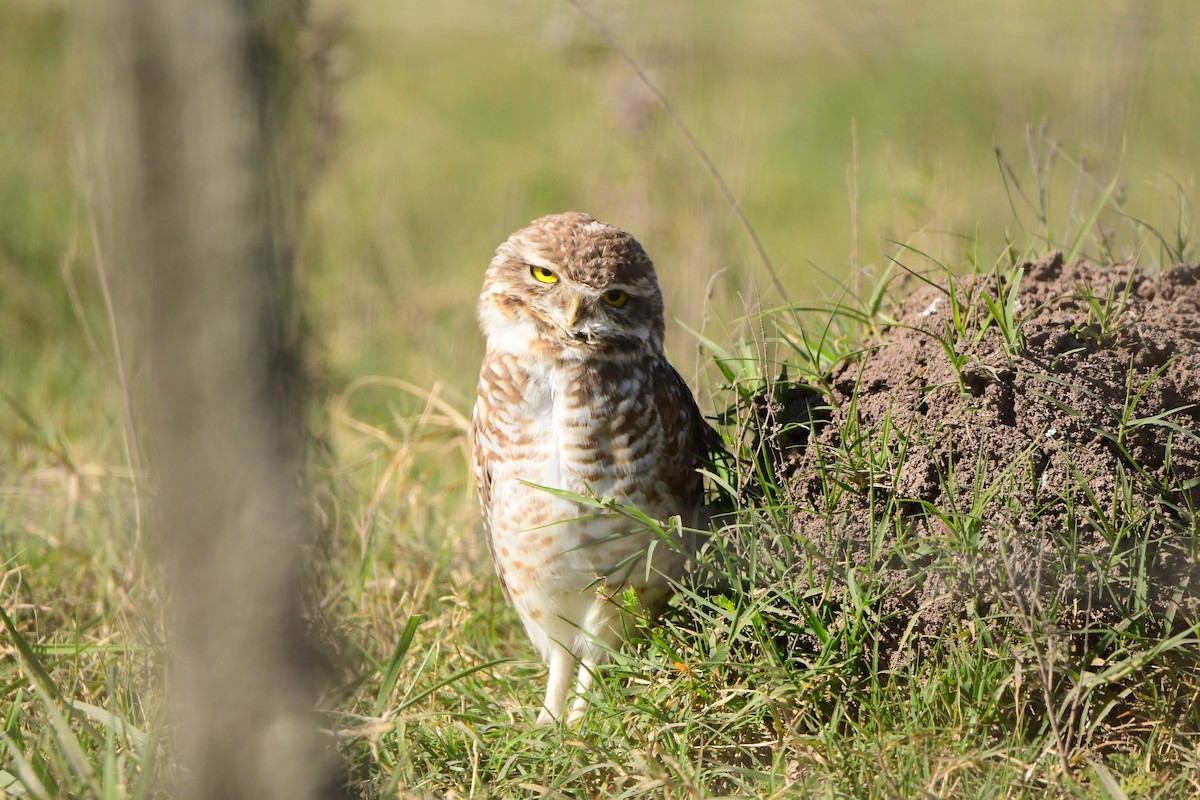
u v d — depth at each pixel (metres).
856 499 6.89
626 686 7.01
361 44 25.64
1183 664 6.10
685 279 12.16
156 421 3.92
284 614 4.12
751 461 7.48
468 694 7.15
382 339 14.29
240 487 3.94
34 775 5.49
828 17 22.36
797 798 5.75
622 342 7.35
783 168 20.25
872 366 7.61
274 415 3.92
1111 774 5.81
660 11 15.73
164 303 3.77
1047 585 6.17
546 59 27.19
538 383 7.31
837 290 9.49
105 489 9.31
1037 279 7.65
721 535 7.00
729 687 6.57
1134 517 6.26
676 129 14.77
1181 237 8.35
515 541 7.46
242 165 3.69
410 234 17.84
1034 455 6.58
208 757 4.24
